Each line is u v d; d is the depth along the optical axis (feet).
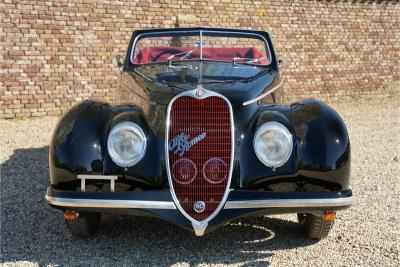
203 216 11.23
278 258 12.02
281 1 39.86
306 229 13.14
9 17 30.40
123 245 12.70
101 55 33.58
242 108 12.02
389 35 45.75
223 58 17.13
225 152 11.35
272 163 11.34
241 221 14.55
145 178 11.31
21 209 15.42
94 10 32.99
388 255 12.30
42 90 31.96
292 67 41.19
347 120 35.17
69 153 11.41
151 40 17.39
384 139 28.71
